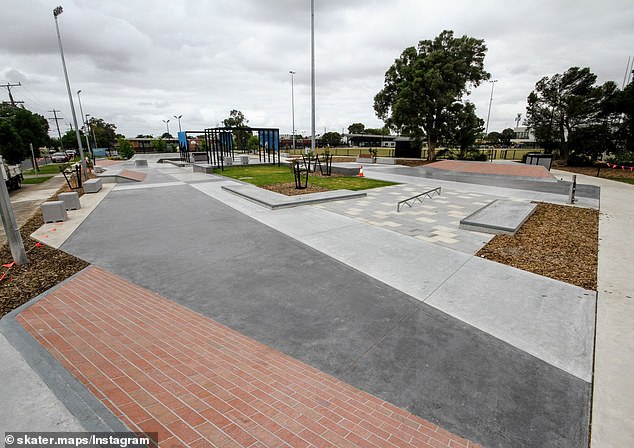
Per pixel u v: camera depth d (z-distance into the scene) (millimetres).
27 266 6801
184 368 3697
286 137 108250
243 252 7531
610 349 4098
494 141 82375
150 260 7070
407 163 31781
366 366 3799
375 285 5887
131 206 12523
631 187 17688
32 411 2898
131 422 2838
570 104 28750
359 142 98188
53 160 50688
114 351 3953
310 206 12352
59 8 19703
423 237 8633
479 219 9578
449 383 3521
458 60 28906
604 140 28562
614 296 5457
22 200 15570
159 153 58406
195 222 10102
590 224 9836
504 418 3068
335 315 4902
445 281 6043
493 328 4555
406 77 30531
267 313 4961
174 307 5129
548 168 26219
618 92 27297
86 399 3086
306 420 3006
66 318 4691
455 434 2895
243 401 3215
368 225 9758
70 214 11398
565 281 6031
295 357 3969
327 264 6840
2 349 3852
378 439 2818
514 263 6891
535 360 3889
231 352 4047
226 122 89625
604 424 3012
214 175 21953
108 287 5793
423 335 4395
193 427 2832
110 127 106812
